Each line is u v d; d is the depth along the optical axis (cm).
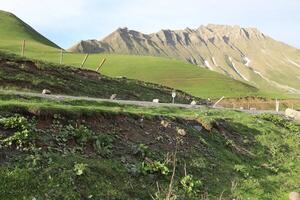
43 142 1584
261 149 2767
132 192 1564
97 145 1727
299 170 2567
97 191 1462
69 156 1570
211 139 2508
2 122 1572
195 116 2694
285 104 11769
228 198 1850
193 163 2028
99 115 1959
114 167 1642
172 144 2130
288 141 3078
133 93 5675
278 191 2136
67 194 1380
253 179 2153
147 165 1753
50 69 4684
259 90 14600
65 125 1770
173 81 12650
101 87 5156
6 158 1427
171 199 1431
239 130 2948
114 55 15488
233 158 2380
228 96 11444
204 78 13762
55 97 2739
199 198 1739
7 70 3925
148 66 13712
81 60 13188
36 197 1322
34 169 1412
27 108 1734
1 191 1291
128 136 1978
